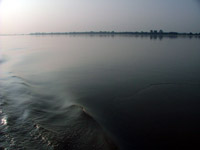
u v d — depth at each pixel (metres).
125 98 9.76
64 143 5.71
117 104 8.97
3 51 35.62
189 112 8.13
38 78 13.95
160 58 23.98
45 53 32.25
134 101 9.36
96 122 7.07
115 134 6.39
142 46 43.25
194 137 6.30
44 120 7.09
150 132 6.56
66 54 30.25
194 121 7.36
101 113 7.95
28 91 10.58
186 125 7.06
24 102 8.80
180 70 16.34
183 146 5.83
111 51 33.38
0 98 9.19
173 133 6.52
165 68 17.38
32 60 23.77
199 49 34.50
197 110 8.34
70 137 6.03
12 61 22.89
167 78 13.59
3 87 11.18
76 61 22.53
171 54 27.73
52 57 26.66
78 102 9.16
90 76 14.51
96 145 5.71
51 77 14.30
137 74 15.00
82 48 41.38
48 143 5.64
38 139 5.82
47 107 8.43
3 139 5.73
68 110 8.08
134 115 7.83
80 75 14.90
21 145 5.48
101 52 32.22
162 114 7.96
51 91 10.83
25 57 26.69
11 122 6.78
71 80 13.35
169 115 7.88
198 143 5.98
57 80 13.38
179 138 6.24
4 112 7.58
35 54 30.67
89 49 38.38
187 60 22.03
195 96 9.98
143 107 8.62
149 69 17.00
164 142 6.02
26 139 5.78
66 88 11.41
